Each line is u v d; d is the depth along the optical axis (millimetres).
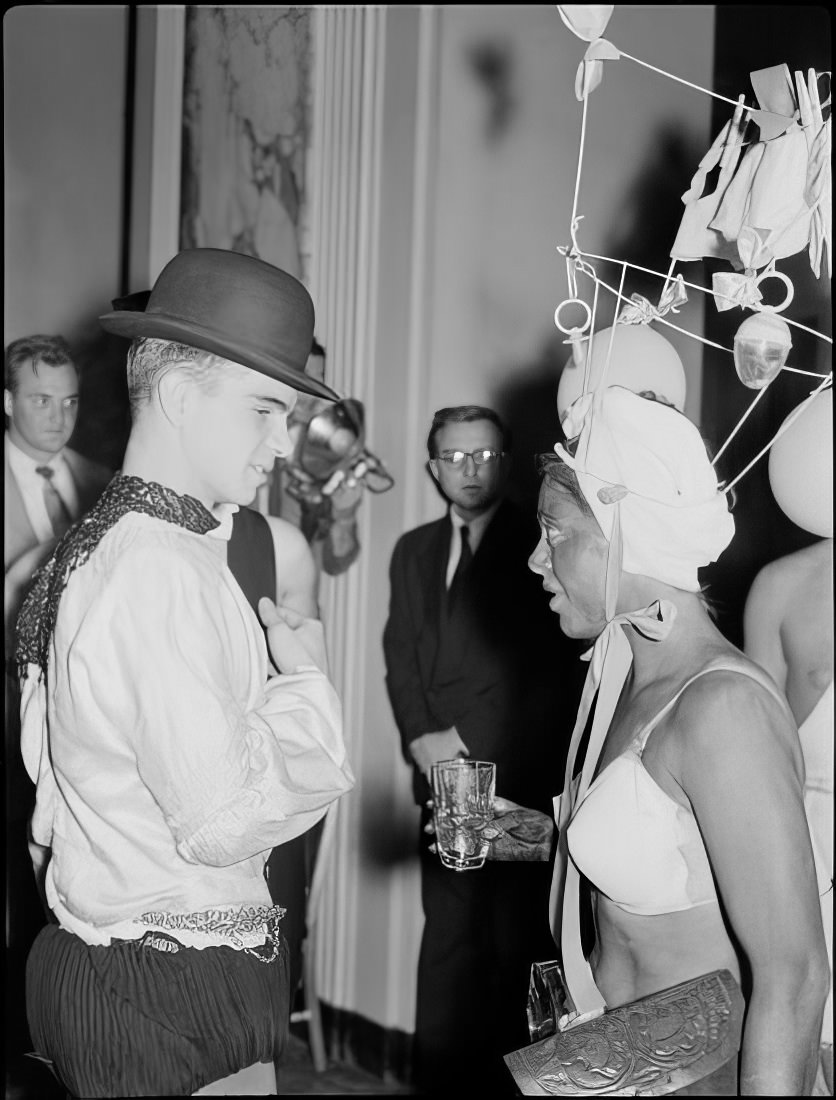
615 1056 1248
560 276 2580
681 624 1269
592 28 1411
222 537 1402
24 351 2936
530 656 2475
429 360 2754
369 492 2793
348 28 2902
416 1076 2451
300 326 1404
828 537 1328
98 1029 1282
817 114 1350
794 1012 1149
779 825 1157
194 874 1302
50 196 3400
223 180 3230
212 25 3244
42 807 1369
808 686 1328
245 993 1308
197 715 1243
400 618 2680
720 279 1371
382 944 2738
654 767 1233
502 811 2008
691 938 1237
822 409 1345
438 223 2742
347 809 2797
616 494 1270
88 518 1366
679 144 2428
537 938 1934
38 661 1365
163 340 1365
